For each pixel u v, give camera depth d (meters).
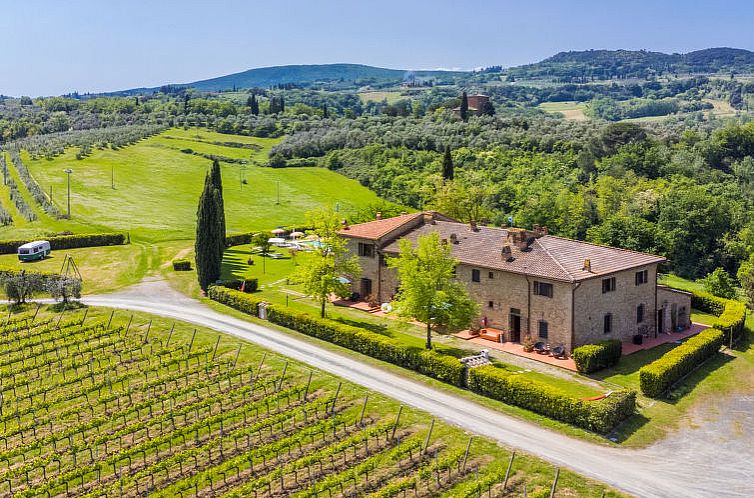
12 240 97.62
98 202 123.75
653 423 44.28
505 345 59.84
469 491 34.22
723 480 36.94
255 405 46.56
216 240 79.25
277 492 36.44
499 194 123.88
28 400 49.56
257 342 60.28
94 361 56.00
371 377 51.84
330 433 42.66
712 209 107.12
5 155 149.38
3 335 63.03
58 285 71.44
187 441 42.56
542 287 57.78
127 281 84.56
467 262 63.25
